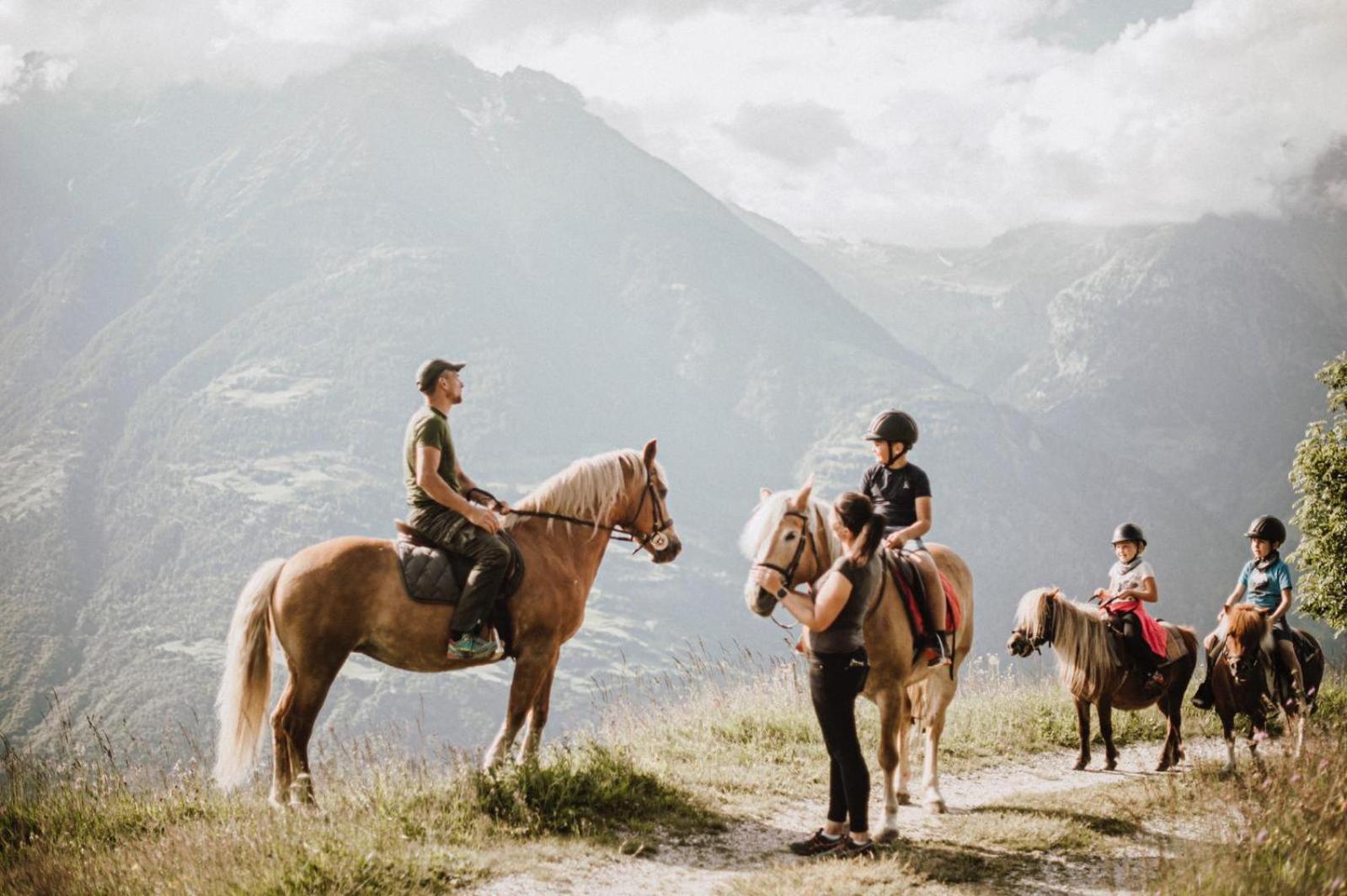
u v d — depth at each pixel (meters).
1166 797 8.49
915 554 7.75
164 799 7.77
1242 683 9.86
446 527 7.55
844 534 6.66
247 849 6.36
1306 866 6.18
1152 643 10.16
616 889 6.28
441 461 7.73
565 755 8.34
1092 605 10.80
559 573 8.04
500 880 6.26
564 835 6.99
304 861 6.12
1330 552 21.73
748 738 10.21
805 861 6.82
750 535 6.89
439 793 7.28
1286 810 6.87
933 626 7.53
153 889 5.99
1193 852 6.60
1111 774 10.19
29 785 7.71
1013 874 6.79
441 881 6.15
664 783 8.12
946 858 6.96
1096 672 10.13
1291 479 22.50
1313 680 11.19
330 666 7.30
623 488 8.50
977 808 8.37
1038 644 10.37
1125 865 7.03
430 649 7.47
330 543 7.55
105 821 7.39
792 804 8.24
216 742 7.20
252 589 7.38
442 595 7.42
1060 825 7.68
